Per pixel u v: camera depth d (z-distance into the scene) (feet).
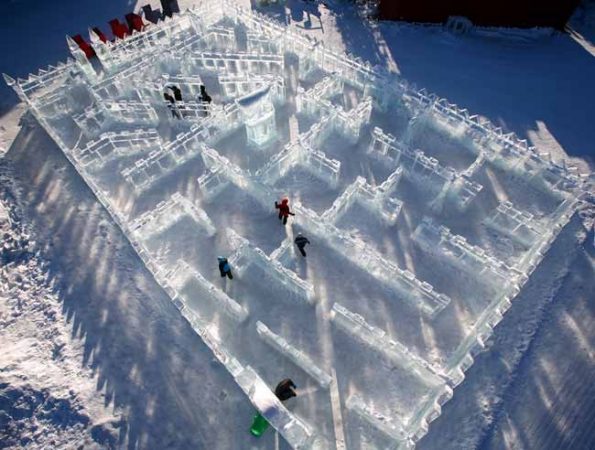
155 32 84.38
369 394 45.16
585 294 52.60
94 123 71.67
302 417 43.73
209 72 80.12
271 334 46.32
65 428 42.98
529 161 62.44
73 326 50.06
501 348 48.21
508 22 88.74
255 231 58.18
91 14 93.56
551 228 53.93
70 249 56.80
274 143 68.28
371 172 64.44
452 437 42.75
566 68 82.99
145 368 47.09
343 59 75.46
